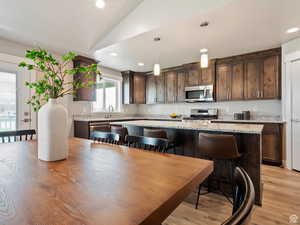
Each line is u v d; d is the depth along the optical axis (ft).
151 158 4.05
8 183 2.62
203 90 14.35
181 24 7.71
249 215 1.44
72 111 13.44
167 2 7.29
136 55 12.37
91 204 2.02
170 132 8.54
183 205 6.31
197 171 3.16
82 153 4.50
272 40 9.77
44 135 3.79
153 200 2.11
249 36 9.17
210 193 7.23
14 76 9.82
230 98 13.07
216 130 6.73
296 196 6.83
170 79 16.39
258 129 6.39
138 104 19.75
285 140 10.30
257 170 6.41
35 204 2.02
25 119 10.18
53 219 1.74
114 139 5.90
